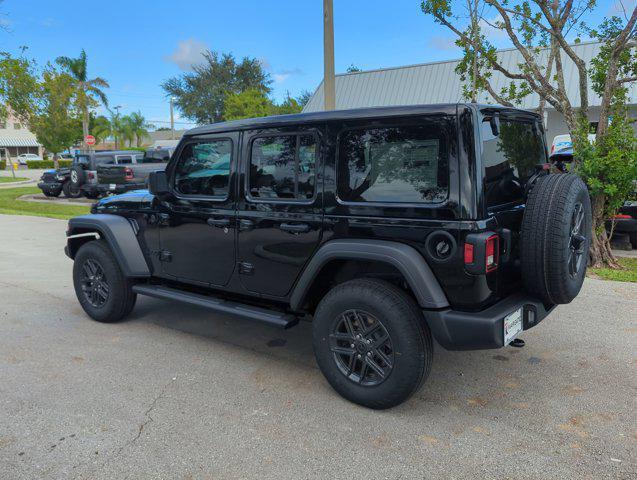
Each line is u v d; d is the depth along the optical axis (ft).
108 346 14.89
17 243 32.55
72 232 17.20
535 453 9.46
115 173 53.01
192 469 9.07
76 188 65.16
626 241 29.09
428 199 10.10
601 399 11.48
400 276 11.11
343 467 9.10
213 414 10.96
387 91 71.10
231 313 13.26
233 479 8.79
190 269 14.47
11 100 85.40
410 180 10.29
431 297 9.98
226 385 12.36
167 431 10.29
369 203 10.75
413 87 69.26
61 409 11.18
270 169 12.30
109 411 11.09
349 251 10.76
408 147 10.28
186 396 11.78
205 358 14.02
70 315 17.79
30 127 102.53
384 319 10.44
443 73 67.92
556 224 10.07
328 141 11.27
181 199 14.20
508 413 10.93
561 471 8.93
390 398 10.65
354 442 9.87
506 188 11.00
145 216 15.35
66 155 204.95
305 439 10.00
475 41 25.64
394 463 9.20
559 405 11.24
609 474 8.83
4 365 13.51
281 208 12.06
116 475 8.91
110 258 16.08
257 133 12.45
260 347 14.87
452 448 9.65
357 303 10.75
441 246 9.95
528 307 10.80
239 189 12.89
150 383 12.46
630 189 23.06
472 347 10.07
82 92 111.34
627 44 24.12
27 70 86.33
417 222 10.16
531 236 10.29
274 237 12.31
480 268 9.54
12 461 9.30
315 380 12.65
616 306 17.92
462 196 9.68
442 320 10.06
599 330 15.67
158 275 15.52
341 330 11.47
